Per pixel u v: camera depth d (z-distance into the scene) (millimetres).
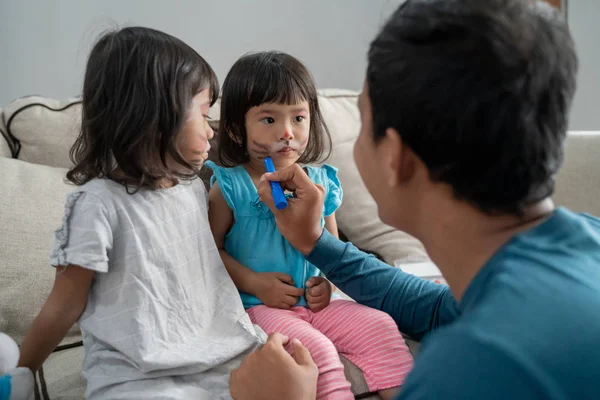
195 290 922
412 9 527
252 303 1086
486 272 501
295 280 1104
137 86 831
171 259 884
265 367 820
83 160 860
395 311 934
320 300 1061
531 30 481
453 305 862
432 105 485
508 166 492
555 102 496
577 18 1942
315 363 901
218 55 1975
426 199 557
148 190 884
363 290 961
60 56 1805
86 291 832
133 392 785
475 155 491
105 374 816
